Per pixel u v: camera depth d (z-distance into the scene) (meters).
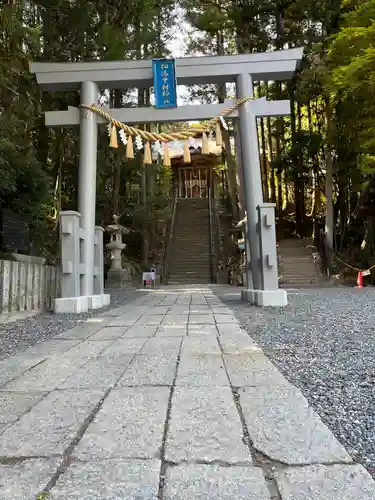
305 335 3.67
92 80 6.82
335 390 2.11
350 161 13.48
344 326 4.10
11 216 8.80
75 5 8.27
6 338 3.89
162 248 19.14
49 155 11.12
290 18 14.83
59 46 8.84
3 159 6.96
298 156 17.31
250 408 1.82
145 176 17.98
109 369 2.59
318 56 12.67
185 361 2.74
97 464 1.31
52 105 9.59
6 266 5.19
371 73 7.98
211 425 1.63
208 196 25.64
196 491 1.15
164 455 1.38
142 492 1.14
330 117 13.56
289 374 2.44
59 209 11.04
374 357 2.80
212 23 13.77
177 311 5.90
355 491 1.15
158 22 13.42
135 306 6.87
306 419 1.69
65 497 1.12
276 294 6.03
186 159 6.90
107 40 8.63
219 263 17.19
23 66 7.46
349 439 1.53
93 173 6.80
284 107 6.73
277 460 1.34
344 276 12.84
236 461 1.33
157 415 1.75
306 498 1.11
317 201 20.05
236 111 6.85
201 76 6.81
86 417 1.75
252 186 6.70
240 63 6.78
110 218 15.59
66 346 3.42
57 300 5.86
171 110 6.83
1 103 7.72
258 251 6.60
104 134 11.52
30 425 1.67
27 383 2.31
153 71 6.74
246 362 2.68
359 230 16.00
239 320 4.76
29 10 7.70
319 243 15.94
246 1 13.95
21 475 1.25
